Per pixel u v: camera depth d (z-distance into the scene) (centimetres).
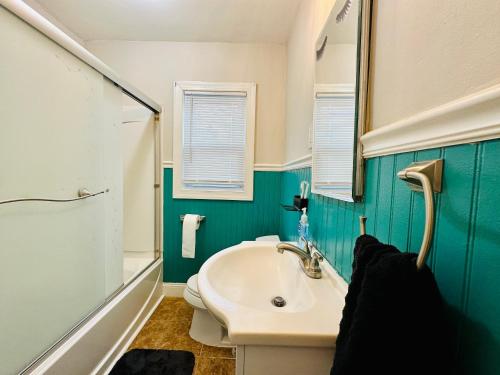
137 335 161
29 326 92
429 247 36
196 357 142
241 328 56
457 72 37
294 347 56
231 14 179
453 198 38
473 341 34
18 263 87
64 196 106
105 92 133
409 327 36
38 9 174
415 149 47
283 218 201
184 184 223
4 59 80
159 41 214
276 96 218
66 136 106
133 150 206
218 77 216
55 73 99
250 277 110
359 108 67
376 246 46
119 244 152
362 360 38
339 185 82
